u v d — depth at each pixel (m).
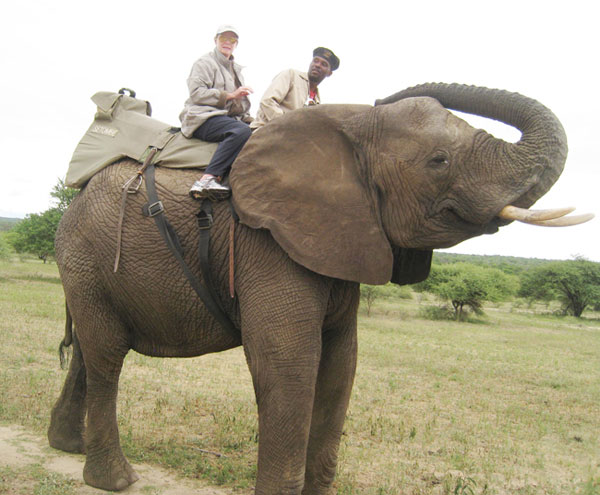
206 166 3.86
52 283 30.00
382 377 10.34
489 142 3.30
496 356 15.62
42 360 8.64
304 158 3.56
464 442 6.38
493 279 38.09
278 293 3.43
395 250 3.92
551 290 52.28
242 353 11.62
